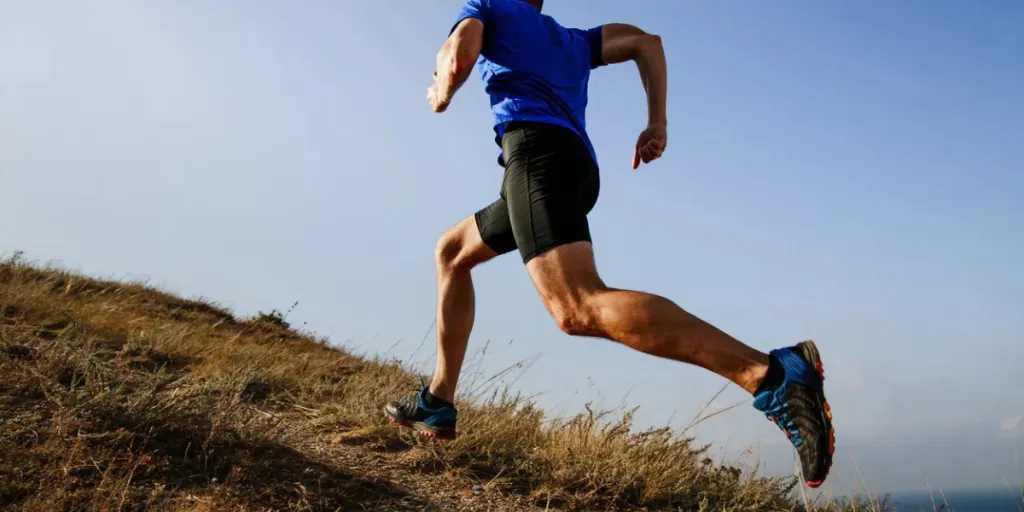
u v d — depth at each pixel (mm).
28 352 3869
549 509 3436
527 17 2613
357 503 3061
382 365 6211
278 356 5902
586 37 2826
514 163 2432
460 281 3090
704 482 4148
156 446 3098
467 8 2568
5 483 2568
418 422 3178
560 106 2541
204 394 3703
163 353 5172
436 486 3457
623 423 4203
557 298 2254
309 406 4512
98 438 2998
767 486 4137
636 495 3764
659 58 2877
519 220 2369
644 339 2072
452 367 3137
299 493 2986
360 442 3893
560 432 4340
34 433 2965
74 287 8320
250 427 3432
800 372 1926
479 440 3895
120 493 2643
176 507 2639
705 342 2016
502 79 2570
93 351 3963
